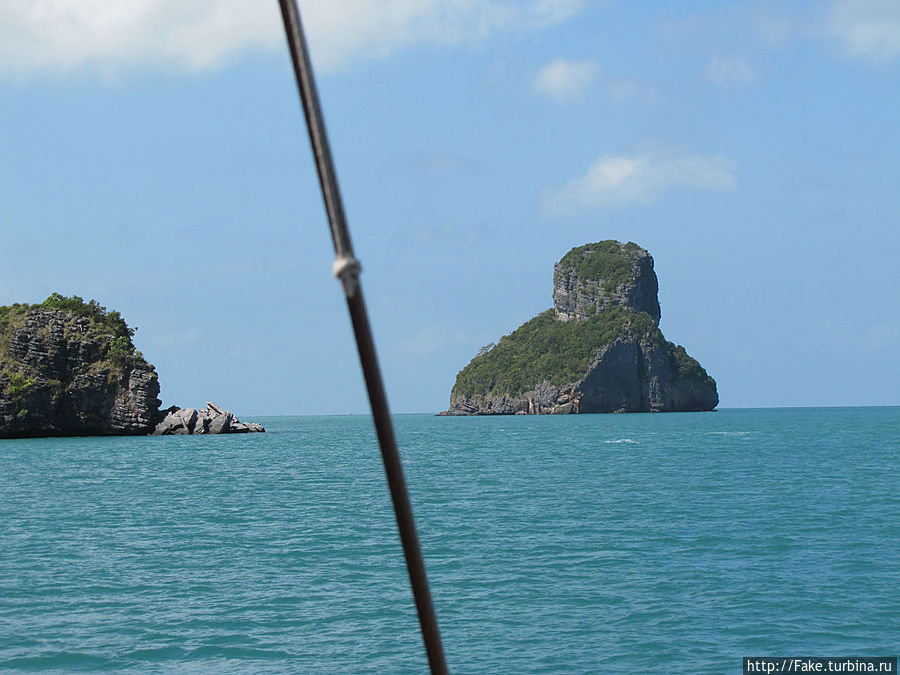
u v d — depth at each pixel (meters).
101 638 20.50
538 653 19.27
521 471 69.62
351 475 68.19
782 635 20.28
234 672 18.19
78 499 51.31
